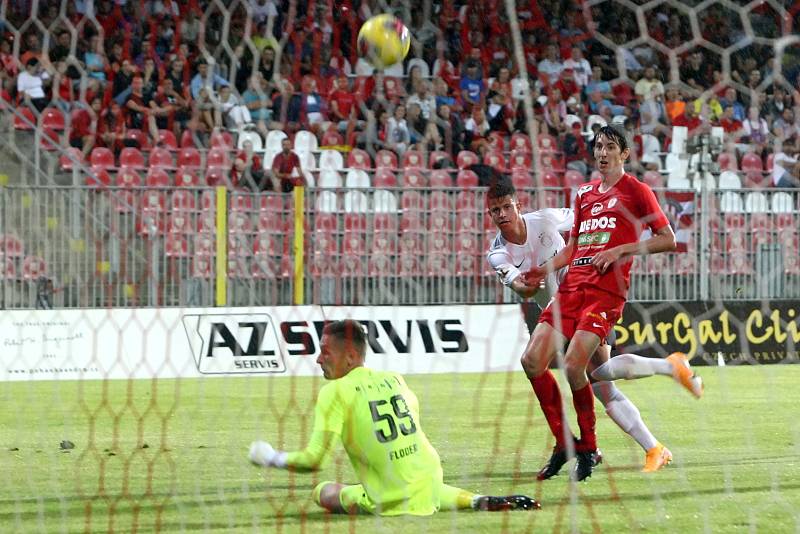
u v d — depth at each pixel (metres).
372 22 18.33
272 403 20.88
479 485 11.98
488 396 22.08
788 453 14.37
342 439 9.91
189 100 33.91
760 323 27.97
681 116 34.00
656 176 32.34
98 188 27.36
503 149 36.00
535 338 12.51
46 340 25.19
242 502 10.91
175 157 33.19
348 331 10.06
